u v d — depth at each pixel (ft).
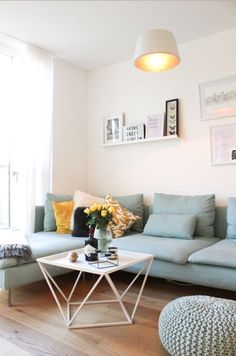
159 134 11.39
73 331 5.99
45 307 7.18
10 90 11.35
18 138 11.06
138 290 8.42
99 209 6.99
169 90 11.33
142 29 9.98
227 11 8.99
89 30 10.05
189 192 10.78
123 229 10.16
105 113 13.19
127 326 6.19
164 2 8.50
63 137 12.64
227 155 9.99
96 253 6.48
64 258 6.77
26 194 10.78
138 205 11.18
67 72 12.88
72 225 10.28
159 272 7.79
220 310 4.87
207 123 10.43
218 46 10.26
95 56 12.17
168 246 7.95
